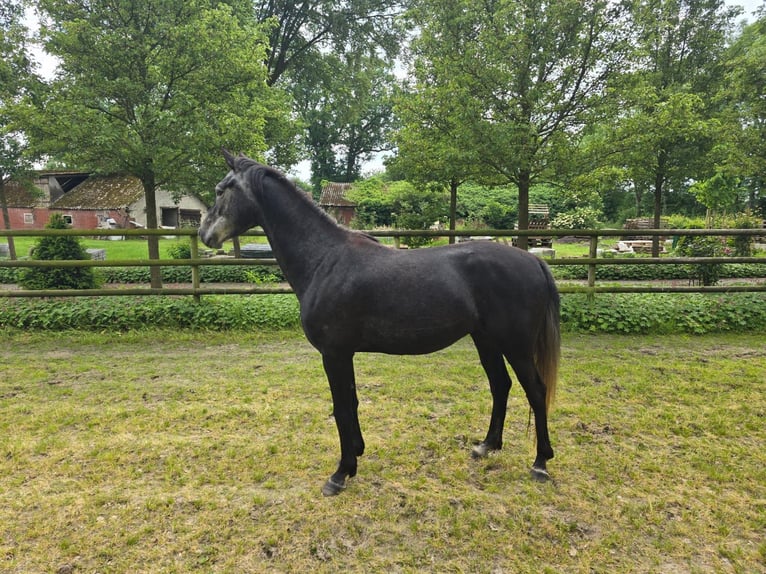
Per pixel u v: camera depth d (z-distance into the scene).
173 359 4.94
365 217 20.67
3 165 12.12
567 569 2.04
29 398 3.88
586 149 6.80
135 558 2.11
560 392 3.98
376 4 16.05
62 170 28.33
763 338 5.57
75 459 2.93
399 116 7.68
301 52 17.23
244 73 7.19
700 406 3.66
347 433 2.60
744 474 2.72
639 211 30.56
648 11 6.01
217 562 2.09
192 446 3.08
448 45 6.85
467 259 2.55
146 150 6.74
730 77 8.16
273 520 2.36
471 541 2.21
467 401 3.83
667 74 11.06
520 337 2.56
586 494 2.56
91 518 2.37
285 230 2.64
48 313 5.95
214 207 2.77
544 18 6.32
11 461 2.90
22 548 2.17
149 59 6.75
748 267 11.22
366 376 4.42
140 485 2.66
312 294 2.54
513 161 6.49
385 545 2.20
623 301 6.21
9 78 6.58
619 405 3.70
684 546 2.17
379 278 2.43
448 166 7.00
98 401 3.82
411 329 2.45
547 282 2.63
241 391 4.02
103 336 5.72
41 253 7.19
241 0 10.19
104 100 7.08
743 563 2.06
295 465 2.87
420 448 3.08
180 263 6.07
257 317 6.05
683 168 11.00
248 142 7.23
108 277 11.08
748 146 8.02
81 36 6.41
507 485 2.67
